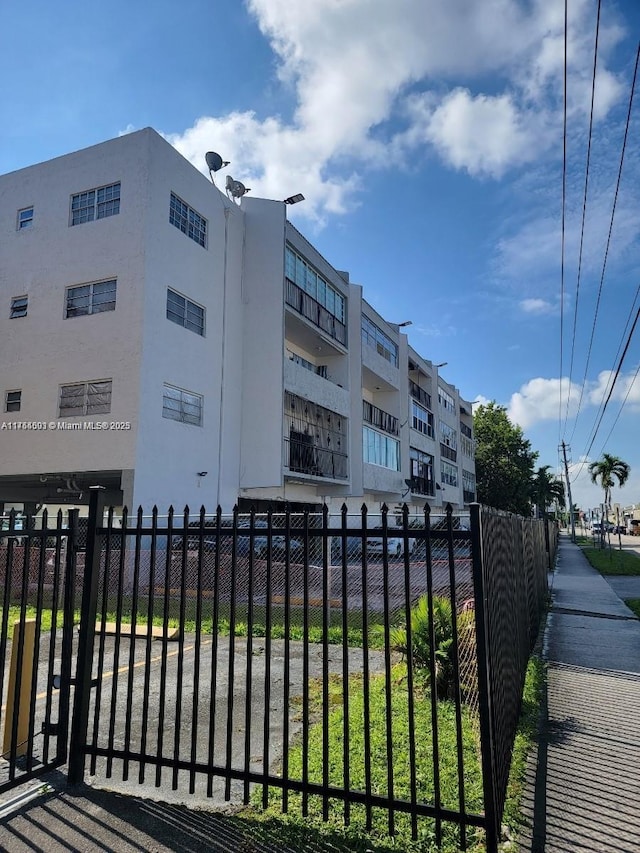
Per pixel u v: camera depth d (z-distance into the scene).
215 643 3.72
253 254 19.91
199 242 17.95
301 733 4.86
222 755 4.43
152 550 4.03
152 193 16.08
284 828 3.33
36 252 17.30
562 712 5.66
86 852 3.14
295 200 20.77
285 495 21.69
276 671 6.89
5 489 19.22
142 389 15.24
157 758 3.80
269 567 3.69
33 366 16.72
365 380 29.86
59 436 15.94
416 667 6.21
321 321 22.95
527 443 56.56
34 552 12.55
